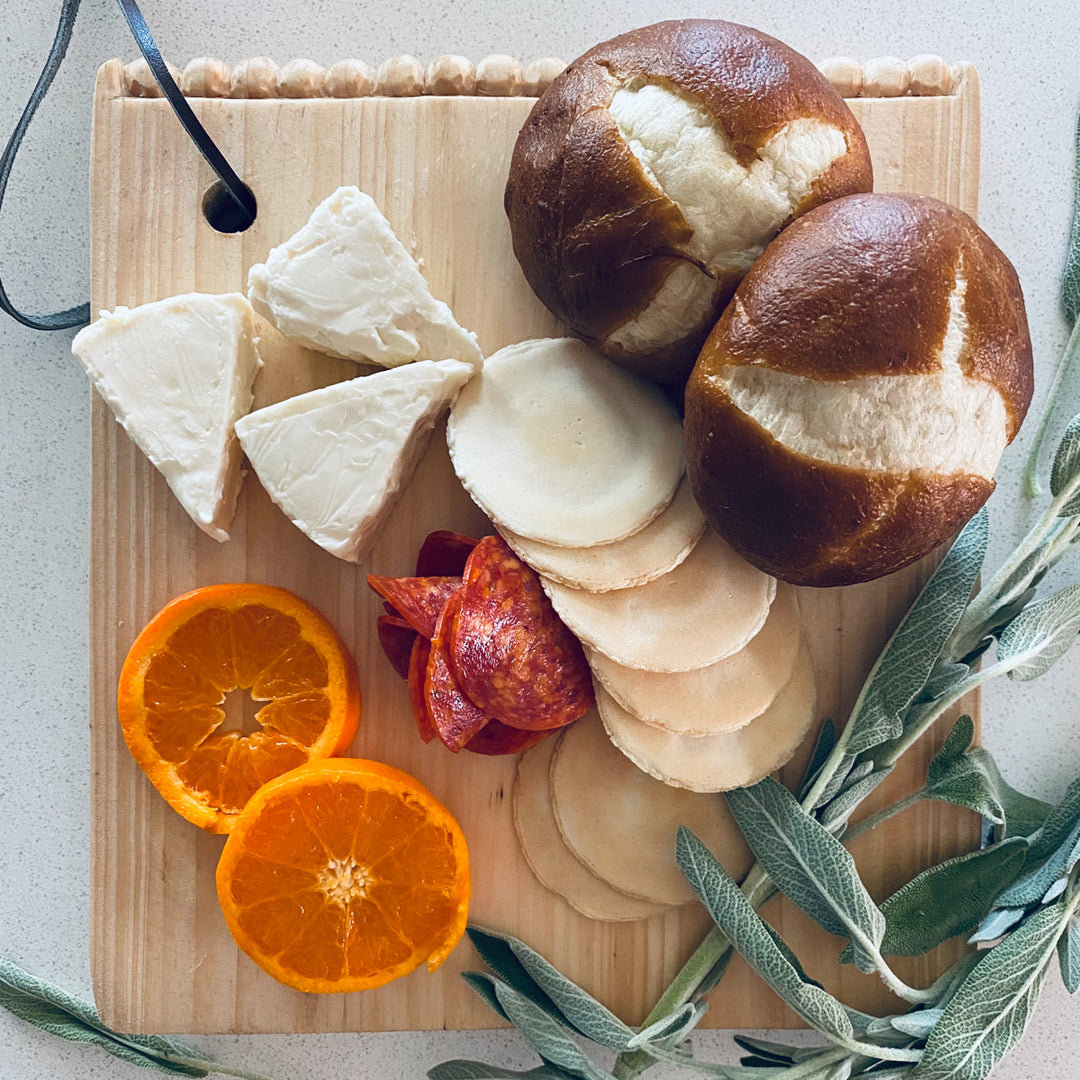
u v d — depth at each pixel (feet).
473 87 0.99
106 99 0.99
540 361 0.94
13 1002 1.08
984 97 1.11
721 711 0.94
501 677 0.91
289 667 0.99
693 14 1.09
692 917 1.02
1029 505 1.11
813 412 0.78
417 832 0.96
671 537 0.92
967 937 1.02
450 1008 1.02
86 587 1.11
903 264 0.76
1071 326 1.10
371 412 0.93
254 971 1.02
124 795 1.01
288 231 0.99
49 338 1.10
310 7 1.09
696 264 0.83
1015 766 1.12
